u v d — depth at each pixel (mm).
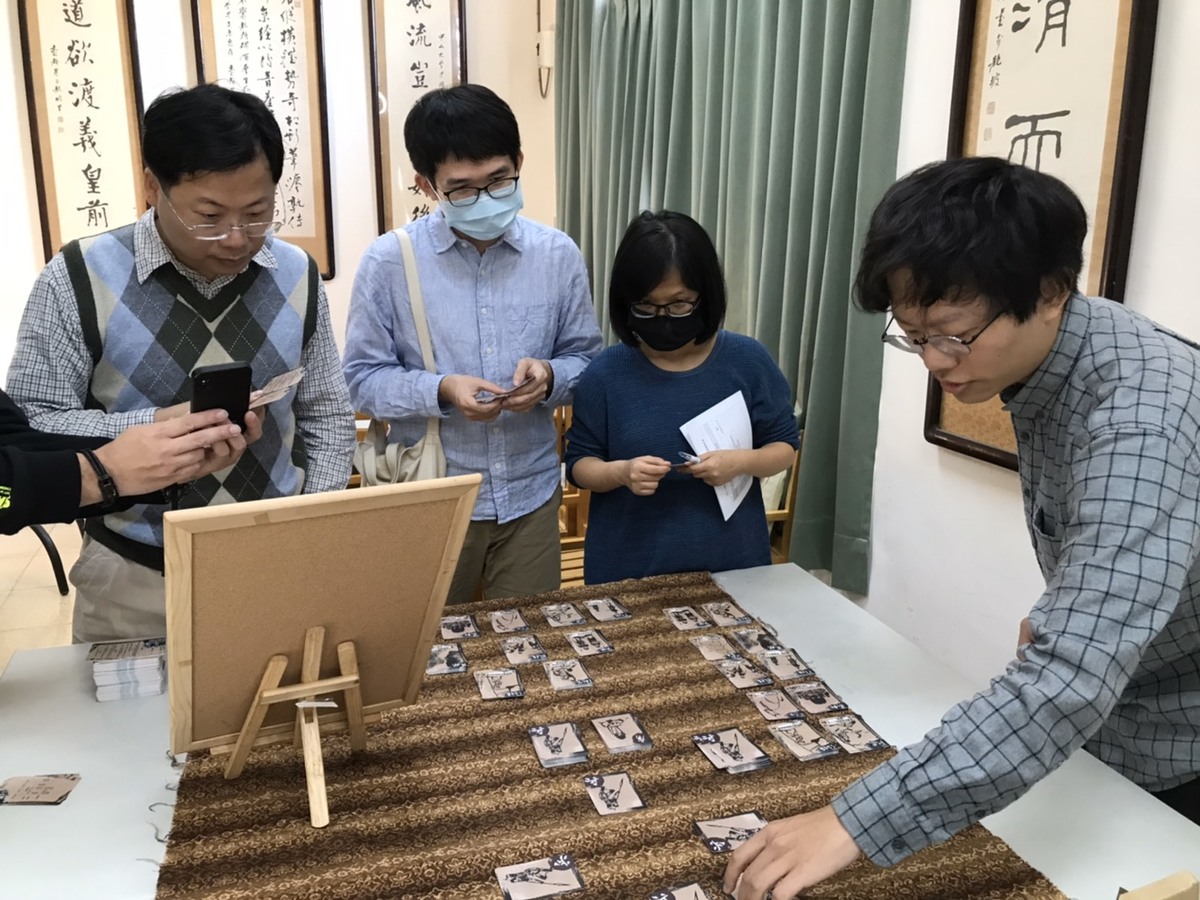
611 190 3559
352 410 1574
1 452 991
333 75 3912
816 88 2396
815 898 826
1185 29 1480
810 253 2428
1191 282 1506
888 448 2293
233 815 917
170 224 1228
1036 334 842
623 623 1366
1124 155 1562
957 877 851
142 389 1335
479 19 4055
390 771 996
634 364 1599
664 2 3061
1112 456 781
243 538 803
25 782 969
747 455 1532
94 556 1401
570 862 854
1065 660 745
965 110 1934
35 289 1293
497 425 1771
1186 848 902
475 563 1833
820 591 1502
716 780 984
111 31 3666
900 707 1152
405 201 4105
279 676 914
